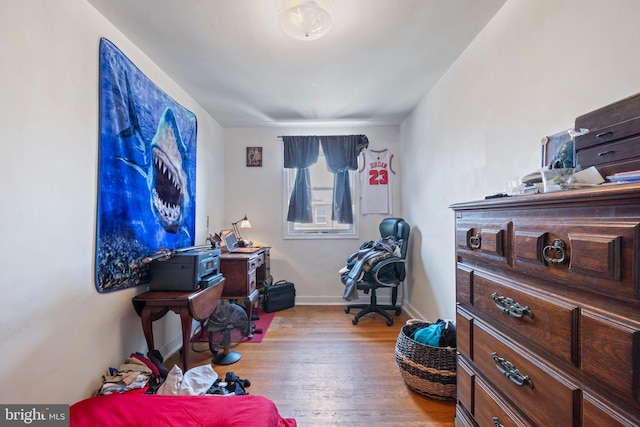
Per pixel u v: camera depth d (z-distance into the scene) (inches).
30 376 47.4
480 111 71.6
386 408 65.2
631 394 20.8
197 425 45.6
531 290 31.1
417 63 85.0
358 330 111.3
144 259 74.0
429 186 105.9
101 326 62.7
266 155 148.2
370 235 147.3
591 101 42.1
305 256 147.8
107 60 63.6
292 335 106.4
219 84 97.6
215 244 108.0
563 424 26.5
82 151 57.9
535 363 30.1
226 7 60.7
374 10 61.9
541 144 51.6
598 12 40.9
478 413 41.2
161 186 85.0
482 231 40.1
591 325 24.0
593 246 23.4
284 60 82.5
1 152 43.4
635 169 32.2
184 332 71.4
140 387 60.2
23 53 46.5
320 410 64.6
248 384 74.0
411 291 128.1
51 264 51.3
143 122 76.4
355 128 147.3
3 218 43.6
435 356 67.6
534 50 53.5
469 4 60.6
